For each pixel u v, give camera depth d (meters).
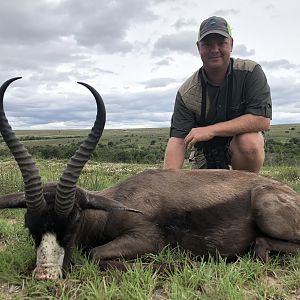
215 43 1.56
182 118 1.71
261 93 1.61
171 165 1.69
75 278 1.04
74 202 1.07
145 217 1.21
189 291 0.94
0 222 1.62
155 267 1.08
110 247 1.16
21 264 1.10
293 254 1.18
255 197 1.21
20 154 1.03
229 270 1.05
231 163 1.71
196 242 1.23
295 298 0.97
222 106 1.65
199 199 1.23
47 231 1.03
